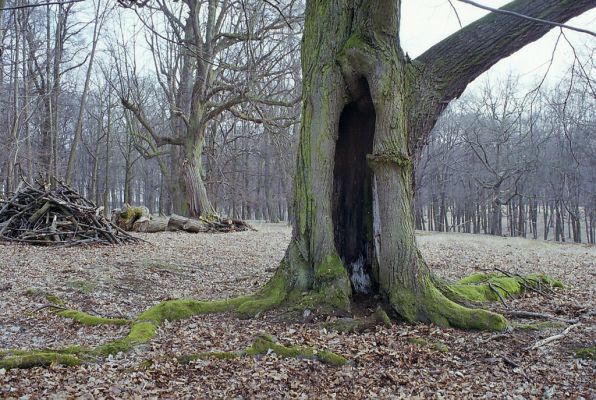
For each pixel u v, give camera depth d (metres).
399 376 4.84
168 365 5.02
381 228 6.60
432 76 6.69
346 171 7.16
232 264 12.41
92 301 7.87
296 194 7.02
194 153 23.44
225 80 24.03
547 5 6.21
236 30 23.09
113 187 55.34
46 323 6.68
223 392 4.49
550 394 4.45
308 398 4.39
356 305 6.65
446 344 5.62
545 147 24.97
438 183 35.88
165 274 10.37
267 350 5.32
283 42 22.59
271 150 38.75
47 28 31.05
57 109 30.27
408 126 6.68
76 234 14.39
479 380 4.78
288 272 6.89
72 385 4.49
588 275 11.51
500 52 6.61
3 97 28.03
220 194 40.78
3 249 12.45
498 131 21.70
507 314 6.79
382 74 6.32
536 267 12.84
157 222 20.23
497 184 19.64
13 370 4.71
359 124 7.15
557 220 38.41
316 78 6.78
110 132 45.81
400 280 6.46
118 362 5.09
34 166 28.58
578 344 5.55
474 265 12.98
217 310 6.76
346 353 5.31
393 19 6.36
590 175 29.55
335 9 6.70
